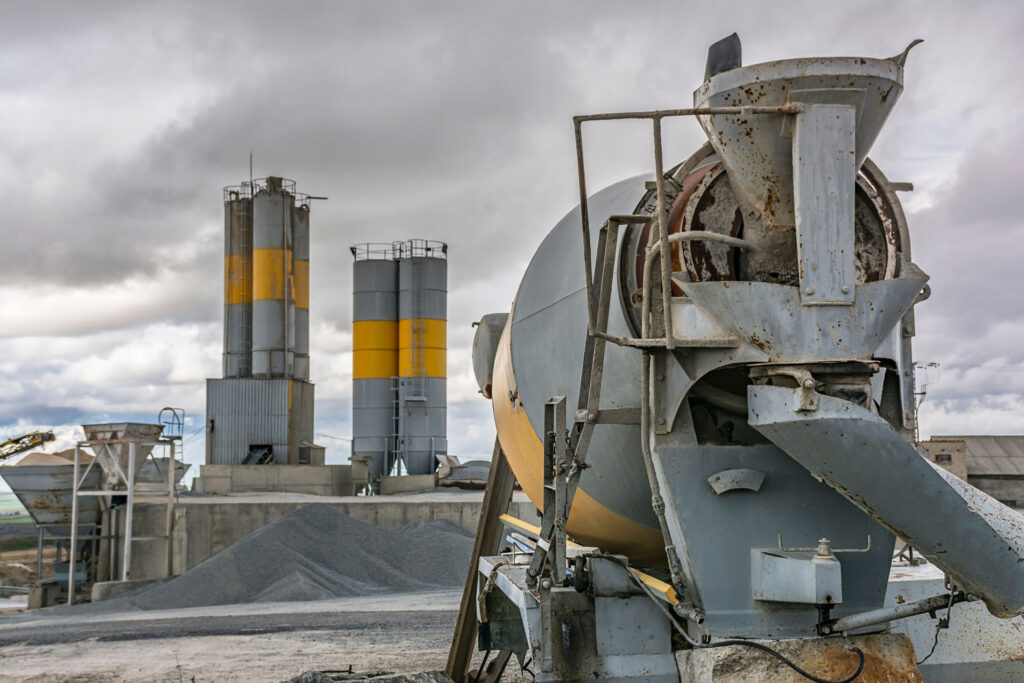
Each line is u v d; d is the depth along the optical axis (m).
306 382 58.59
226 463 54.75
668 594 4.35
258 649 16.61
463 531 37.69
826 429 3.84
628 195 5.41
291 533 33.22
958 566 4.00
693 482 4.30
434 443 60.91
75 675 14.70
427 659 14.38
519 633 6.73
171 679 13.93
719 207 4.44
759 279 4.30
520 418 6.47
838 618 4.22
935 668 5.14
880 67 4.00
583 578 4.62
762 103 4.09
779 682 4.02
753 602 4.25
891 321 4.05
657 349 4.32
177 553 36.19
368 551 33.75
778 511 4.32
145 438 36.41
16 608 39.19
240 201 59.38
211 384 55.50
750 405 4.10
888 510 3.95
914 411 4.43
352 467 55.00
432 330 61.44
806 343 3.98
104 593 32.72
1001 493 40.94
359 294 62.72
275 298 56.72
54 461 44.00
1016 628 5.26
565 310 5.64
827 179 4.01
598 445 5.20
